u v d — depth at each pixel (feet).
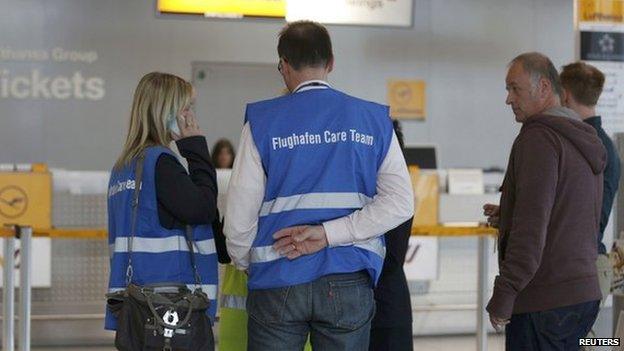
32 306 27.58
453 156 52.70
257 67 50.75
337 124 11.98
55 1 48.73
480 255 23.38
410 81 52.24
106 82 49.16
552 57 53.78
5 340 20.48
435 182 30.91
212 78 50.44
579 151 13.01
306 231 11.66
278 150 11.89
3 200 26.84
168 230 12.73
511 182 13.15
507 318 12.53
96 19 49.08
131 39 49.39
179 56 49.96
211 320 12.82
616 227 19.02
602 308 19.26
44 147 48.57
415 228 23.32
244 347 14.20
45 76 48.62
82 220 27.35
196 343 12.32
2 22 48.32
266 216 12.00
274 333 11.88
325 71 12.30
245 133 12.09
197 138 13.12
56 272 27.63
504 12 53.26
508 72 13.84
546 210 12.47
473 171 32.40
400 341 14.84
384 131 12.17
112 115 49.16
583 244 13.06
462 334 31.24
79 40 48.93
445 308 30.32
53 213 27.20
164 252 12.69
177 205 12.49
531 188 12.54
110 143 49.11
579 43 20.04
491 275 30.94
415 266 30.40
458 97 52.80
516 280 12.38
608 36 20.15
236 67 50.57
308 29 12.23
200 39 50.16
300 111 11.98
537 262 12.38
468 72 52.90
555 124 12.92
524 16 53.47
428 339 30.58
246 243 12.06
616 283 17.46
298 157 11.88
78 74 48.88
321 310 11.73
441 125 52.60
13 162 48.32
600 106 20.03
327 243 11.72
